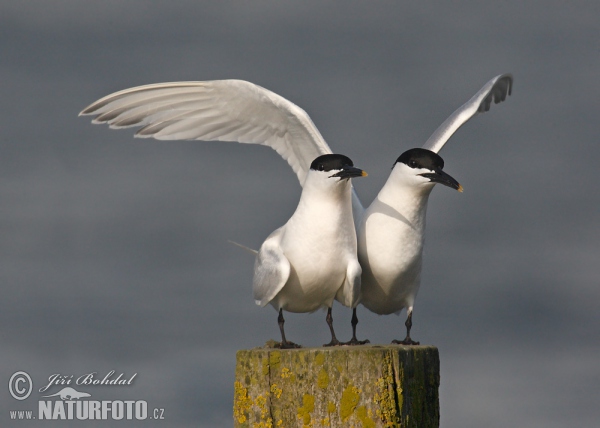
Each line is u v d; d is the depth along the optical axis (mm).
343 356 8797
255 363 9102
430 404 9266
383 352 8766
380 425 8625
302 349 9188
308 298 10727
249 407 9109
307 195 10406
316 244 10297
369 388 8695
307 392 8883
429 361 9266
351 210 10492
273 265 10406
